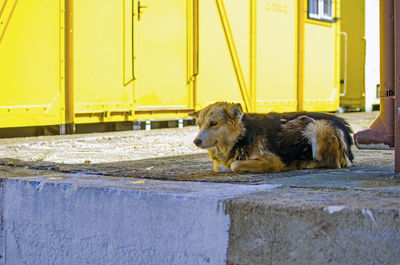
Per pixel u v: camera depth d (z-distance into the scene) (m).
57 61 8.36
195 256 2.69
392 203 2.28
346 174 3.65
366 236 2.15
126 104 9.30
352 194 2.60
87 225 3.18
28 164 4.55
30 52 8.03
